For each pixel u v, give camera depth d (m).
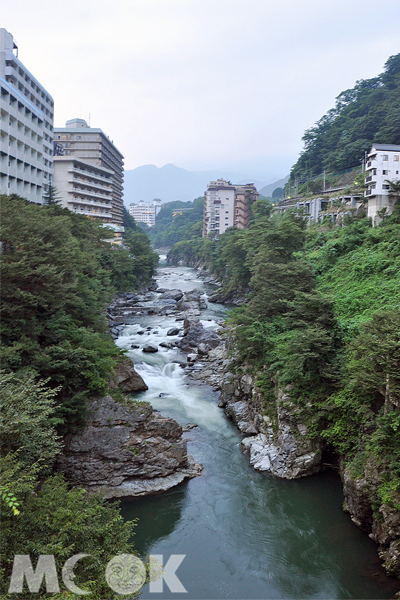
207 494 24.67
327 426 26.48
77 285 33.16
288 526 22.06
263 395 30.59
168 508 23.47
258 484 25.52
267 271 40.62
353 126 118.56
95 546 14.45
